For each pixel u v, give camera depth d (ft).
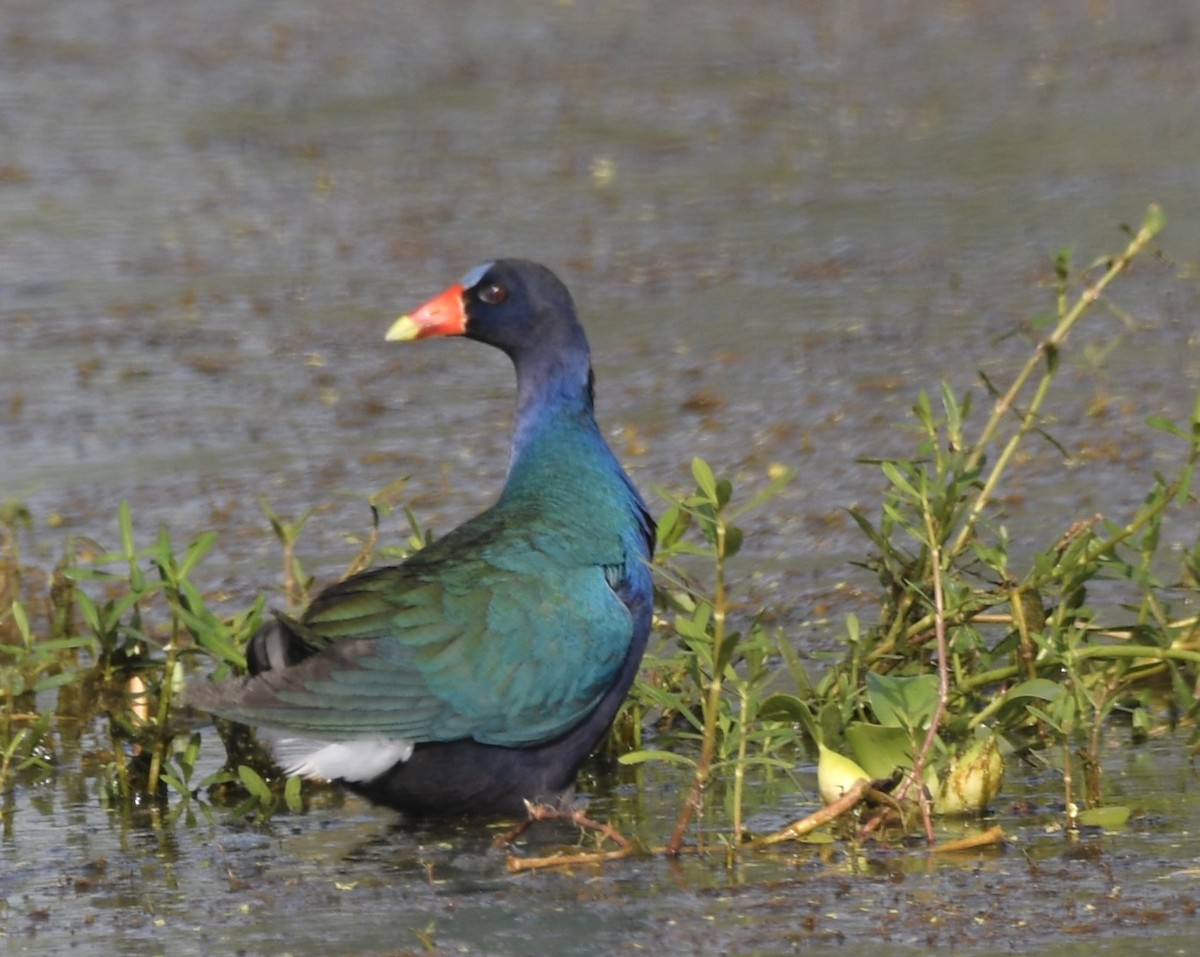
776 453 50.47
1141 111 93.15
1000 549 31.14
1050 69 104.58
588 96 102.47
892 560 32.83
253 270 72.79
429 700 27.73
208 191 85.51
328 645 27.73
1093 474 47.14
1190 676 32.96
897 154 87.76
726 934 23.98
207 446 52.90
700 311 65.26
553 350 32.04
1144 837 26.94
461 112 99.30
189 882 27.04
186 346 63.26
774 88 103.04
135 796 31.27
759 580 41.29
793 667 31.89
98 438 53.98
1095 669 31.83
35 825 30.07
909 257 70.49
